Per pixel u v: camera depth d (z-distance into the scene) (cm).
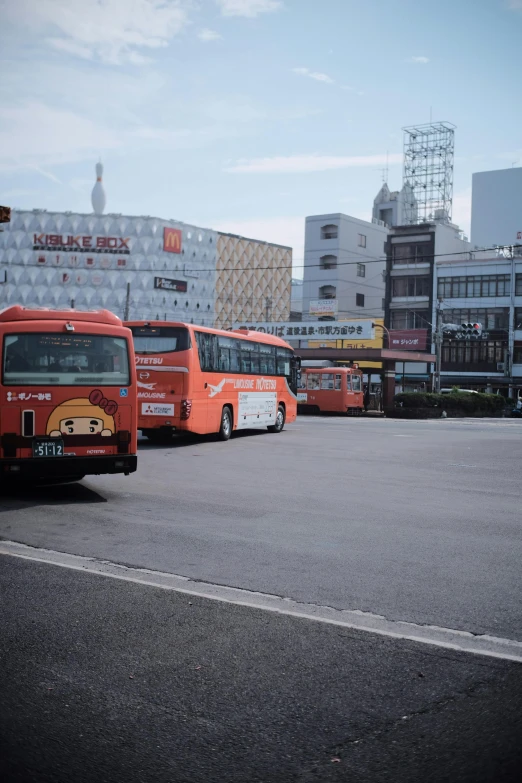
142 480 1238
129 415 1072
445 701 394
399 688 410
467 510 991
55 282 7306
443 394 4509
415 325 6291
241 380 2158
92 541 775
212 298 8119
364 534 822
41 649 465
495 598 584
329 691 405
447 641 486
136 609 546
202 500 1037
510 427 3250
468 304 6075
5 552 725
